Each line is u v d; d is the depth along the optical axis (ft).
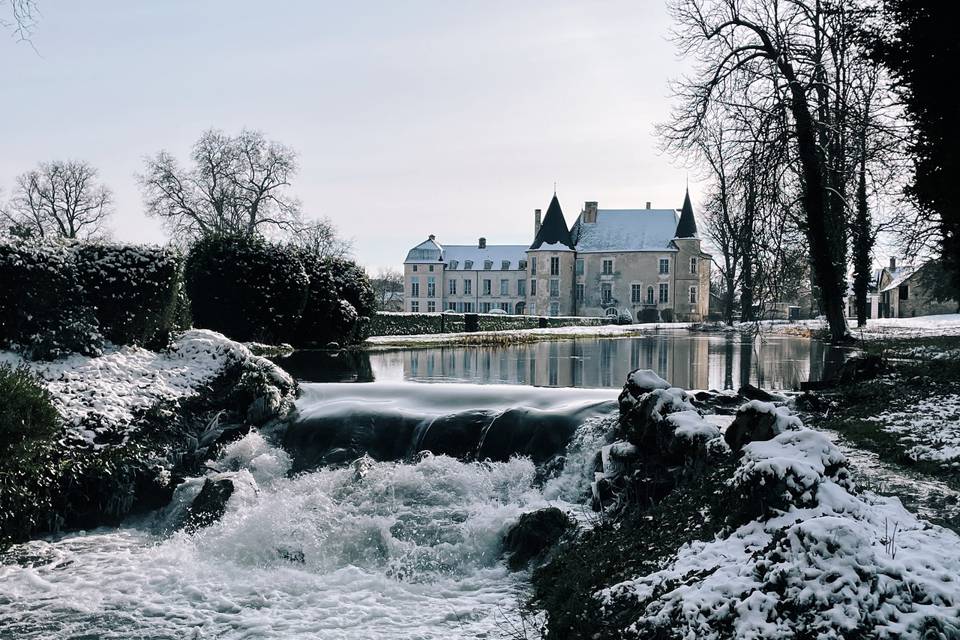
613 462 27.37
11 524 27.55
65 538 28.71
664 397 26.94
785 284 72.02
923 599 13.39
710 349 94.99
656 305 287.69
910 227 77.87
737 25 76.79
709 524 19.17
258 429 37.68
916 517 19.60
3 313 37.04
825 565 14.07
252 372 39.32
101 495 30.40
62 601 22.53
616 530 23.44
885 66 47.70
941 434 30.37
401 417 36.63
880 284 264.93
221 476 31.73
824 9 69.36
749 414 22.71
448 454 34.53
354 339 83.46
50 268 37.99
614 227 298.56
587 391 40.70
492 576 24.02
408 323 114.83
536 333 135.33
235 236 70.85
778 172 69.05
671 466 25.16
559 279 290.97
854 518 16.49
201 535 27.86
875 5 57.82
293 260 72.28
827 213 75.61
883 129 66.08
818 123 69.41
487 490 30.58
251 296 69.67
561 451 32.78
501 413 35.19
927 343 74.79
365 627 20.34
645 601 16.48
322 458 35.06
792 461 17.53
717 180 80.94
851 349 76.43
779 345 102.68
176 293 43.60
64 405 32.96
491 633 19.42
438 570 24.86
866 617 13.05
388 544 26.23
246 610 21.84
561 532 24.90
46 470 29.07
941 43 42.96
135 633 20.35
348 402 39.11
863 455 29.09
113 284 40.45
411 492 30.32
